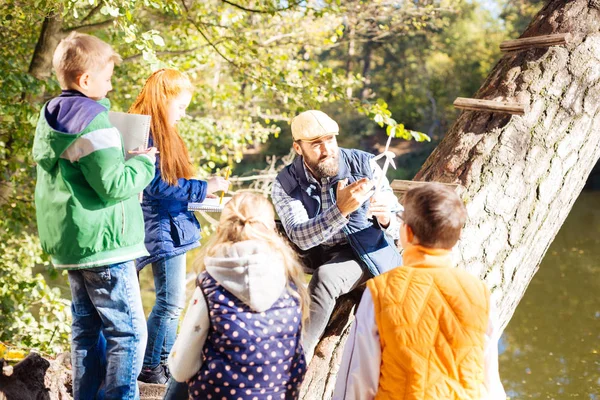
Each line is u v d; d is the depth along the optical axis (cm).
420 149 2842
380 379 195
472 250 317
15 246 767
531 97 364
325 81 693
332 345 290
